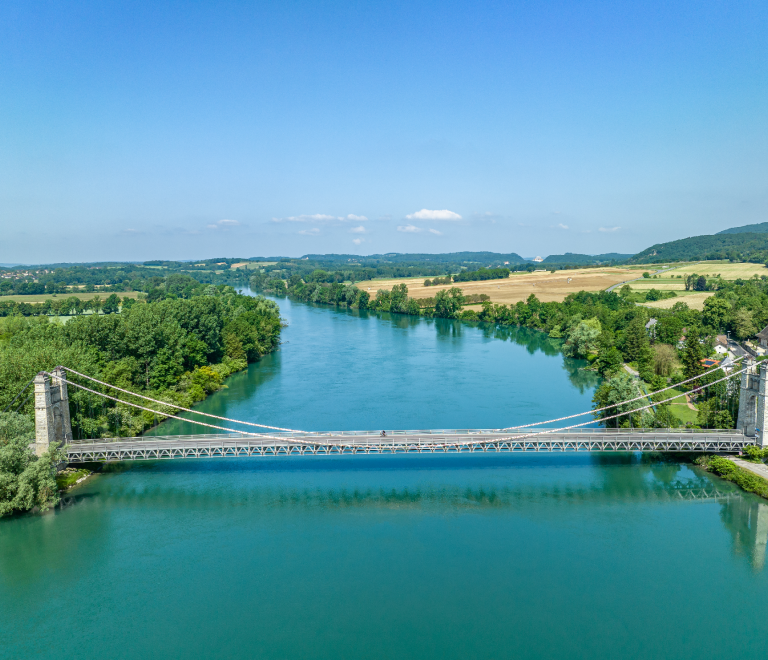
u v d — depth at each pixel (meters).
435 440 88.38
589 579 61.75
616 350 153.12
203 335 154.62
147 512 77.81
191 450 91.81
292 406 124.06
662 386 117.62
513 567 64.00
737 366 119.94
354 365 168.25
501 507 78.94
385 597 58.69
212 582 61.38
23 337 114.88
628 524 73.75
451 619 55.22
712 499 80.94
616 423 100.56
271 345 195.50
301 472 92.69
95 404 98.31
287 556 66.50
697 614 56.06
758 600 58.25
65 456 84.12
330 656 50.25
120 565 64.62
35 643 52.31
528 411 119.56
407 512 77.62
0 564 64.81
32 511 77.25
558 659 49.91
